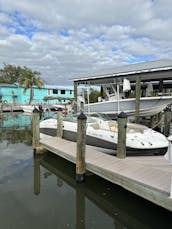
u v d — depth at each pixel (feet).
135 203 14.48
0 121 62.85
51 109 95.96
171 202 10.85
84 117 16.72
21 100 124.77
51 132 30.40
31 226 11.97
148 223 12.63
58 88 137.08
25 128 49.14
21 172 20.40
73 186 17.39
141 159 18.94
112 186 16.79
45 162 23.32
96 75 40.37
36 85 120.16
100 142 23.35
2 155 26.18
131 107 38.01
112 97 43.42
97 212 13.75
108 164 16.37
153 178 13.38
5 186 17.15
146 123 44.29
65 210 13.75
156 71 32.22
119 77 38.17
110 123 24.59
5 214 13.15
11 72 171.63
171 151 9.96
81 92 50.08
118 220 12.93
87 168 16.98
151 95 42.63
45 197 15.46
